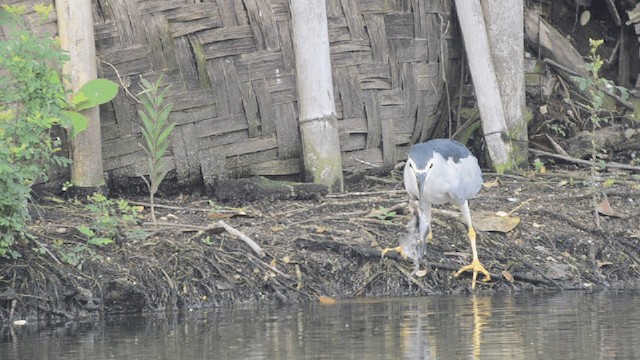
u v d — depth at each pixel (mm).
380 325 9836
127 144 13773
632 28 18406
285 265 12086
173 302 11477
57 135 13414
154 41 13680
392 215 13164
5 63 11188
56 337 9758
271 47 14180
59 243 11703
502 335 9211
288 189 14031
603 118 16766
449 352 8469
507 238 13188
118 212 13398
